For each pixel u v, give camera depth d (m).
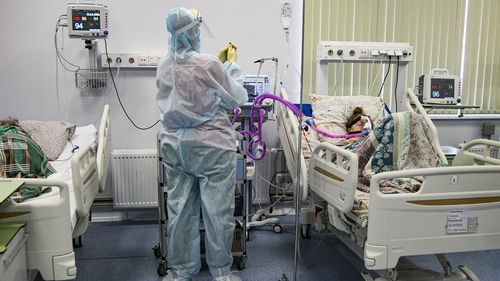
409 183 1.81
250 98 2.62
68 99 3.01
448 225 1.63
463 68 3.40
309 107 2.78
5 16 2.88
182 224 2.11
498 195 1.66
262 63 3.06
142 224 3.10
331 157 1.98
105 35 2.70
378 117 2.66
